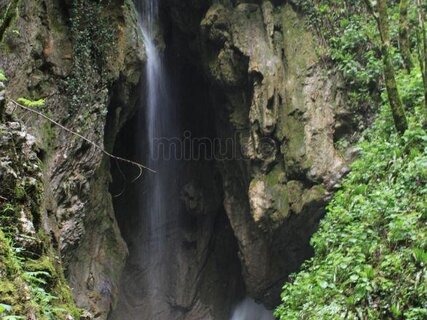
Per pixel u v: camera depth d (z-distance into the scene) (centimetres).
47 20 1038
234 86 1400
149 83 1547
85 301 1097
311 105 1306
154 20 1495
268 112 1311
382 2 873
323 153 1259
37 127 963
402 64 1160
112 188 1602
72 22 1081
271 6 1418
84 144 1059
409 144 884
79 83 1072
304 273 862
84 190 1055
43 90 1005
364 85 1291
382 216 793
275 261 1388
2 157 405
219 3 1423
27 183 420
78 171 1045
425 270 652
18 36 941
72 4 1088
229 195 1458
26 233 389
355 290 700
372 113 1267
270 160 1309
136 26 1269
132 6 1305
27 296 313
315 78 1329
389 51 885
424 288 637
